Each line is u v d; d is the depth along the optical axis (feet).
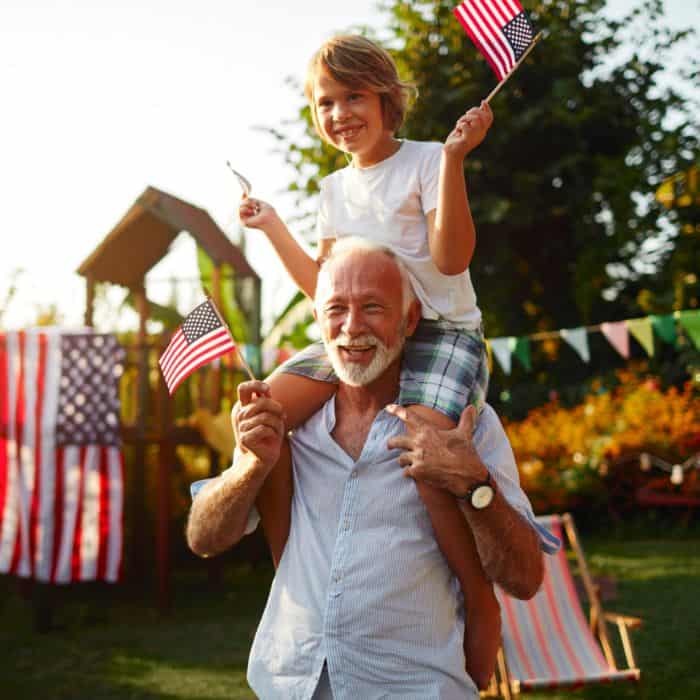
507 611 19.19
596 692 19.30
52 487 24.11
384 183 8.58
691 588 28.07
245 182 9.46
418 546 7.69
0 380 24.70
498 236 50.14
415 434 7.39
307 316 40.11
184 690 19.58
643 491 39.40
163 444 27.35
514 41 8.21
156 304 36.52
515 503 7.99
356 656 7.50
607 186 50.55
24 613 27.53
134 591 30.35
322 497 7.97
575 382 51.52
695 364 44.80
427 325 8.41
